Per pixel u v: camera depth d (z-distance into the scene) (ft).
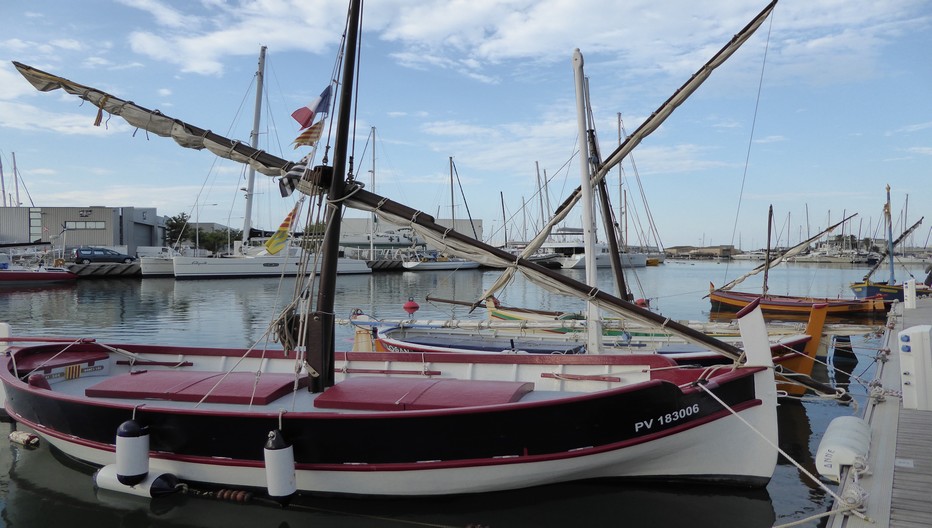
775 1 29.81
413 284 163.53
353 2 24.25
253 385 25.64
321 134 24.84
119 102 26.48
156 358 32.50
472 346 42.93
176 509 23.47
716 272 236.63
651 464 23.67
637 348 41.68
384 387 24.84
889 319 66.80
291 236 27.07
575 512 23.52
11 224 204.54
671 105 35.42
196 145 26.99
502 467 22.07
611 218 49.37
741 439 23.45
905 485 21.13
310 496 23.22
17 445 31.09
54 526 22.86
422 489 22.44
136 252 225.76
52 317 88.02
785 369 37.91
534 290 156.04
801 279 188.96
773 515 23.15
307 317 25.34
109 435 24.62
